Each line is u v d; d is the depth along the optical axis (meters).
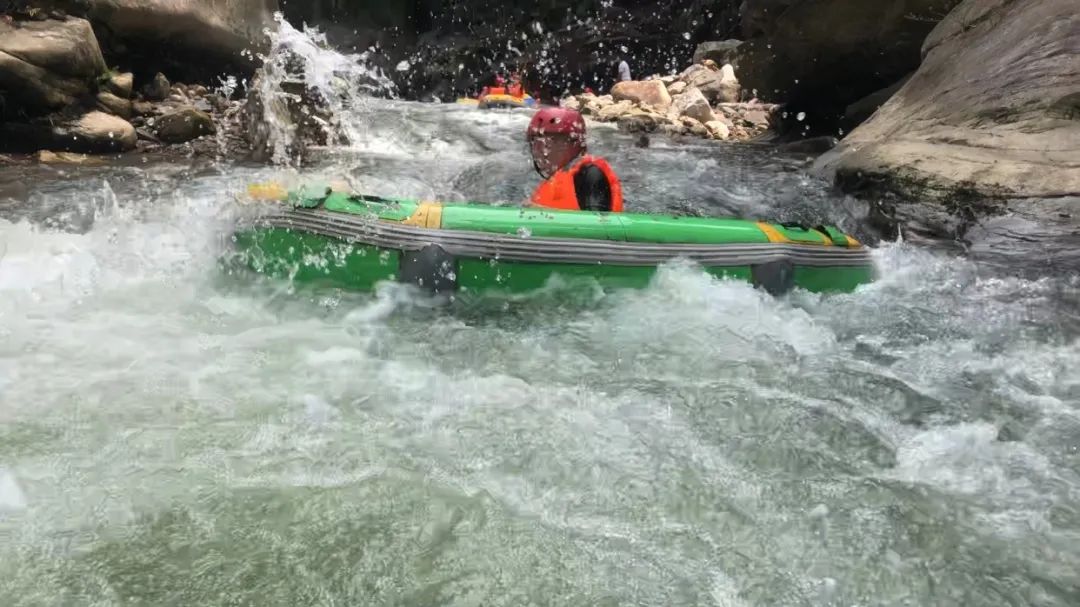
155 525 2.26
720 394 3.13
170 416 2.84
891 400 3.14
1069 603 2.05
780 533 2.30
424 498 2.42
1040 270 4.77
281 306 3.88
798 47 11.40
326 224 3.95
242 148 8.88
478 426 2.84
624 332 3.68
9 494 2.37
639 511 2.39
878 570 2.16
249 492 2.42
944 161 6.02
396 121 10.93
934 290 4.42
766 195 7.27
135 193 6.63
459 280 3.85
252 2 12.36
